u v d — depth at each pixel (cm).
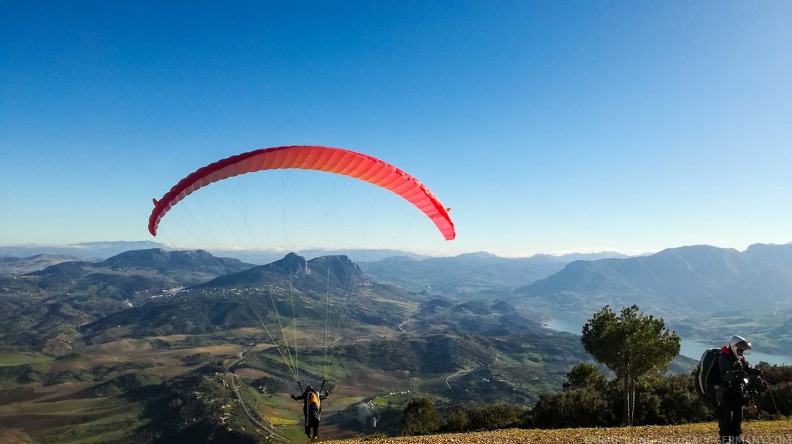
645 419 2798
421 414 4225
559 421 2922
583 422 2872
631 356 2617
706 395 753
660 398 2923
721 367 729
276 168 1348
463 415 3728
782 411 2105
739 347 734
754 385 728
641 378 3186
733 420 713
